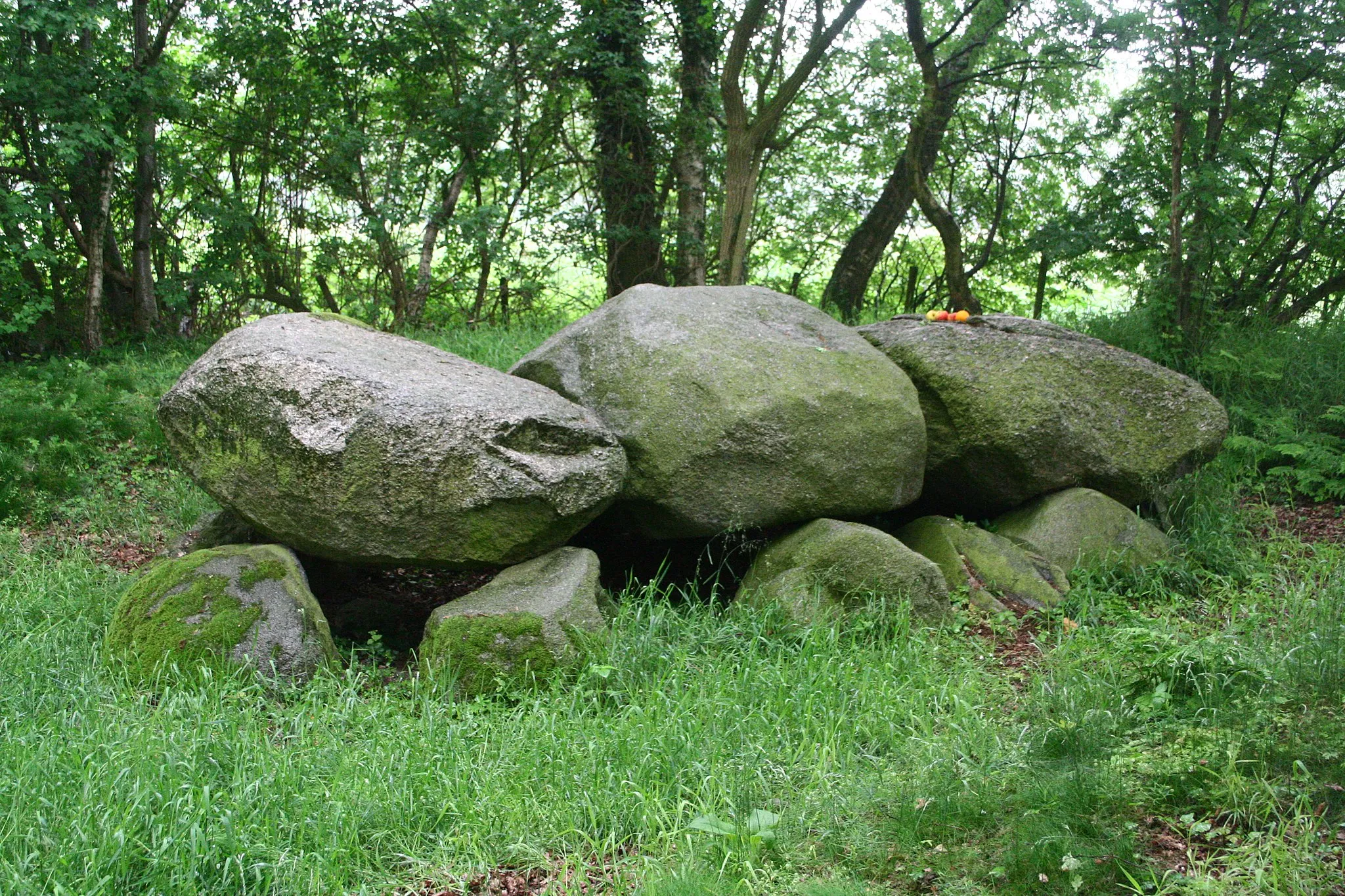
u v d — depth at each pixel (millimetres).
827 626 5582
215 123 15328
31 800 3547
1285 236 11406
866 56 15391
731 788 3887
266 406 5254
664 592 6441
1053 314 14562
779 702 4645
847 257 16484
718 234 16781
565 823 3721
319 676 4938
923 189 12984
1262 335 9688
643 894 3250
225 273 14484
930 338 6965
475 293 17000
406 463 5156
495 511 5297
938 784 3822
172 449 5711
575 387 6316
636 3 15070
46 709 4523
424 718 4477
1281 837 3283
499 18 14258
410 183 14891
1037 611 6082
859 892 3268
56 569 6684
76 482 8453
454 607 5195
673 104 15859
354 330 5977
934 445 6855
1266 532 7469
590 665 4871
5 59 12344
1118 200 10633
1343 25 9070
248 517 5469
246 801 3648
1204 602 6121
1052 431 6684
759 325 6559
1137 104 9883
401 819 3725
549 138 16453
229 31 14617
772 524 6133
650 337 6242
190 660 4926
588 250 15766
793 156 17688
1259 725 3896
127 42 14695
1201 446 7039
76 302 14664
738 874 3412
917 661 5137
